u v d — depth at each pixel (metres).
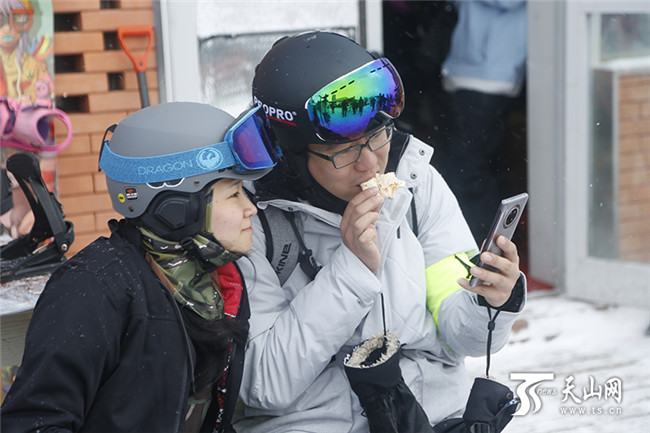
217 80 3.92
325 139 1.63
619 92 4.22
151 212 1.46
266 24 3.96
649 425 2.75
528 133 4.48
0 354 2.03
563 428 2.70
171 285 1.49
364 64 1.67
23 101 3.32
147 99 3.68
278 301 1.74
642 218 4.31
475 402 1.73
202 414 1.60
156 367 1.41
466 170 4.84
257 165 1.51
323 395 1.75
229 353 1.56
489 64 4.53
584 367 3.28
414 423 1.62
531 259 4.57
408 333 1.79
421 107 4.94
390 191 1.68
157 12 3.74
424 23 4.91
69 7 3.61
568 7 4.14
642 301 4.13
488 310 1.72
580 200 4.27
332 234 1.80
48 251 2.27
